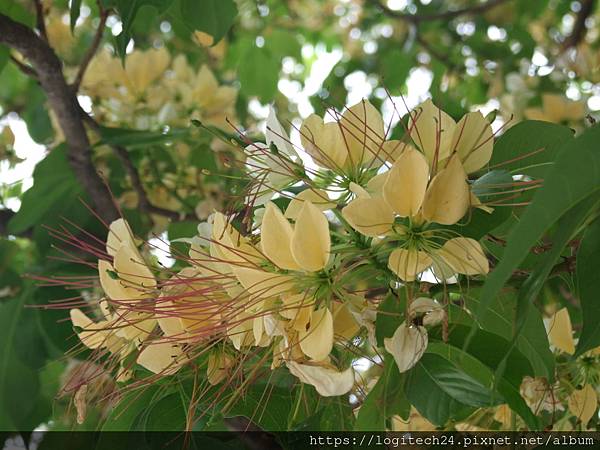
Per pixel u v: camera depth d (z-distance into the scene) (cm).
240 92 94
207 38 55
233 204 38
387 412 36
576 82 91
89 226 67
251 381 37
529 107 86
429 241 33
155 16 75
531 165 41
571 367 42
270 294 33
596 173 27
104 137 66
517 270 37
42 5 62
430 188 31
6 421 61
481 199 34
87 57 63
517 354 35
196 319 34
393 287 35
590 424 44
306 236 32
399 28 124
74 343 59
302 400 38
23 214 67
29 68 62
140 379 39
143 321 36
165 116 74
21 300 62
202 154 73
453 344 35
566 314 42
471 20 114
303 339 32
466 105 106
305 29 136
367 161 36
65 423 51
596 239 33
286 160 36
